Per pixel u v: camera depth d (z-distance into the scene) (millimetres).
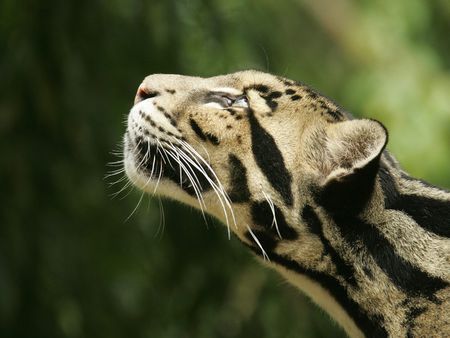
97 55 13203
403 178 8852
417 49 16297
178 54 13391
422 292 8367
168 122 9148
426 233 8492
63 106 13062
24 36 12953
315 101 9047
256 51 14164
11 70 12969
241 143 8969
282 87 9117
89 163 13336
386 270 8516
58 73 12969
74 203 13414
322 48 15391
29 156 13109
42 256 13180
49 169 13195
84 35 13086
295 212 8805
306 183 8781
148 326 14000
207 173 9023
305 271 8898
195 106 9133
